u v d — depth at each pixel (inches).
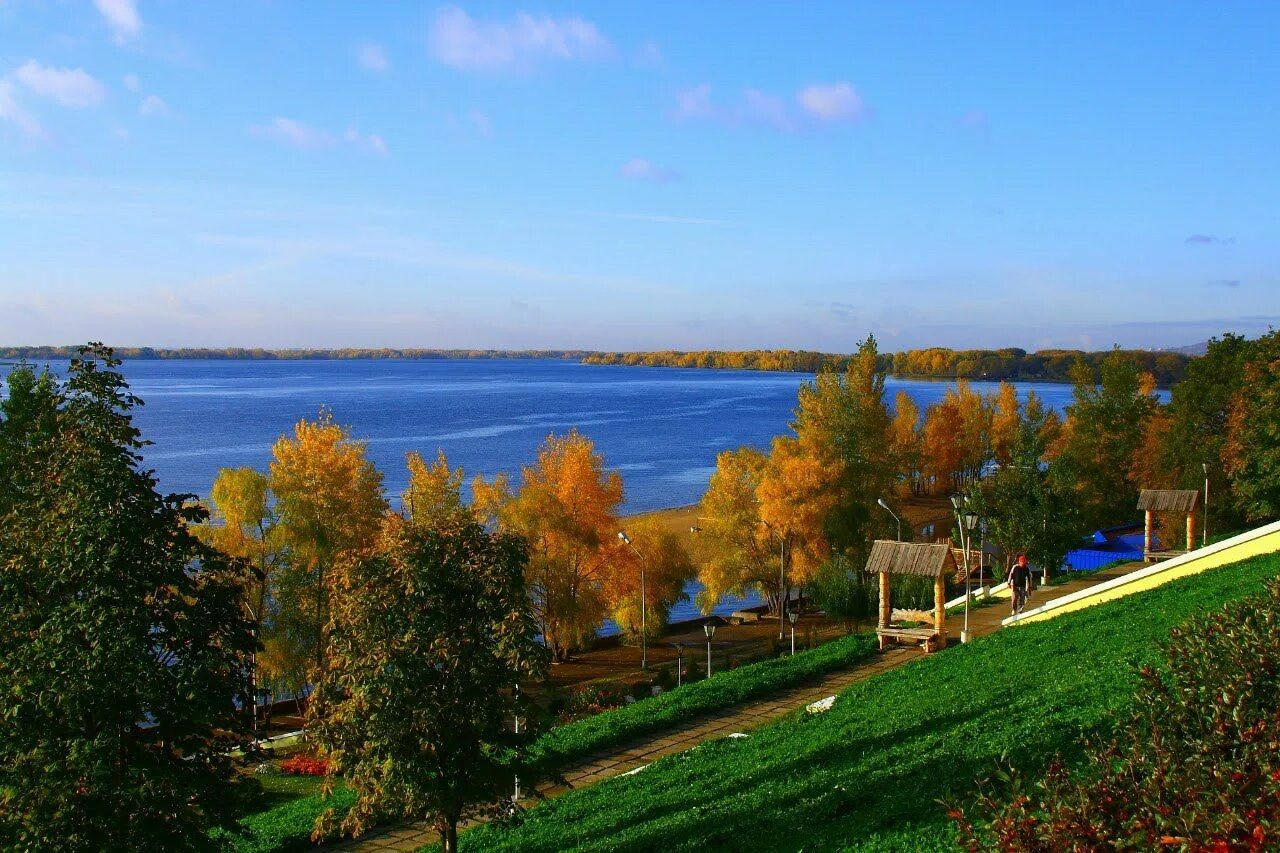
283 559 1620.3
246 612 690.2
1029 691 848.9
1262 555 1311.5
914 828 521.0
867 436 2215.8
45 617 590.6
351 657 632.4
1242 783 262.2
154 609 595.2
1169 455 2384.4
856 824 563.5
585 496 2075.5
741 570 2309.3
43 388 1001.5
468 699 631.8
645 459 5457.7
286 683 1563.7
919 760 676.7
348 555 661.9
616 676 1900.8
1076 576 1759.4
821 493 2113.7
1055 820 264.5
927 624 1365.7
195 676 581.6
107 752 552.7
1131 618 1100.5
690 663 1678.2
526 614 650.8
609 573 2139.5
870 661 1320.1
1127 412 2701.8
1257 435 1893.5
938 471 3880.4
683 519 3612.2
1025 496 1859.0
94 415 632.4
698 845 629.9
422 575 630.5
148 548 606.2
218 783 627.5
